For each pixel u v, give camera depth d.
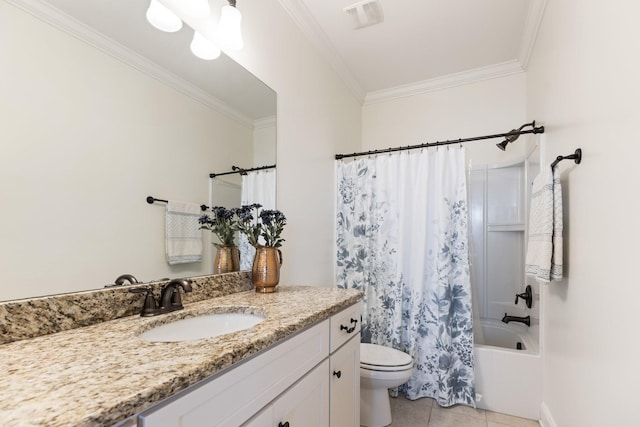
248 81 1.59
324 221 2.33
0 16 0.76
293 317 0.98
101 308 0.93
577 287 1.31
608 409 1.01
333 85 2.53
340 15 2.02
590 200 1.17
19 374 0.57
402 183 2.29
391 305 2.30
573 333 1.35
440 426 1.82
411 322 2.19
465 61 2.58
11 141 0.77
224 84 1.45
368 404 1.82
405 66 2.65
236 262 1.50
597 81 1.12
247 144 1.58
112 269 0.99
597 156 1.11
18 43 0.79
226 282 1.39
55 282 0.84
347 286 2.45
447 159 2.19
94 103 0.96
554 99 1.70
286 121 1.89
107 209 0.98
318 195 2.25
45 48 0.85
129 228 1.05
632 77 0.87
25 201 0.79
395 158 2.35
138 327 0.88
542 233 1.48
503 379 1.98
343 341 1.29
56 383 0.53
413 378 2.14
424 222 2.18
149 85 1.13
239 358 0.70
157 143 1.15
